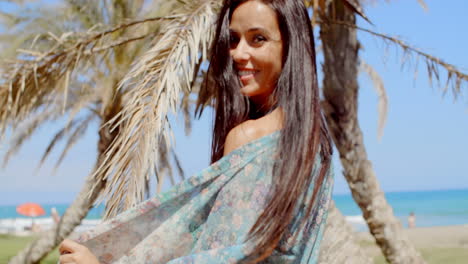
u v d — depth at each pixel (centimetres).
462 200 13912
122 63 867
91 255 142
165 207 148
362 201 869
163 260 148
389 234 864
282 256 143
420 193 17612
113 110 990
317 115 146
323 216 155
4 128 641
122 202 342
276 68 153
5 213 13800
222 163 143
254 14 152
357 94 837
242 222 138
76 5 859
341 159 861
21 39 859
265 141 142
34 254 1249
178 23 504
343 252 631
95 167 914
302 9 153
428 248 2673
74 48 657
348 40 816
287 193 136
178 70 455
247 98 163
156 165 364
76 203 1216
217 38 162
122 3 830
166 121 391
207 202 145
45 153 1425
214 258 133
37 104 679
